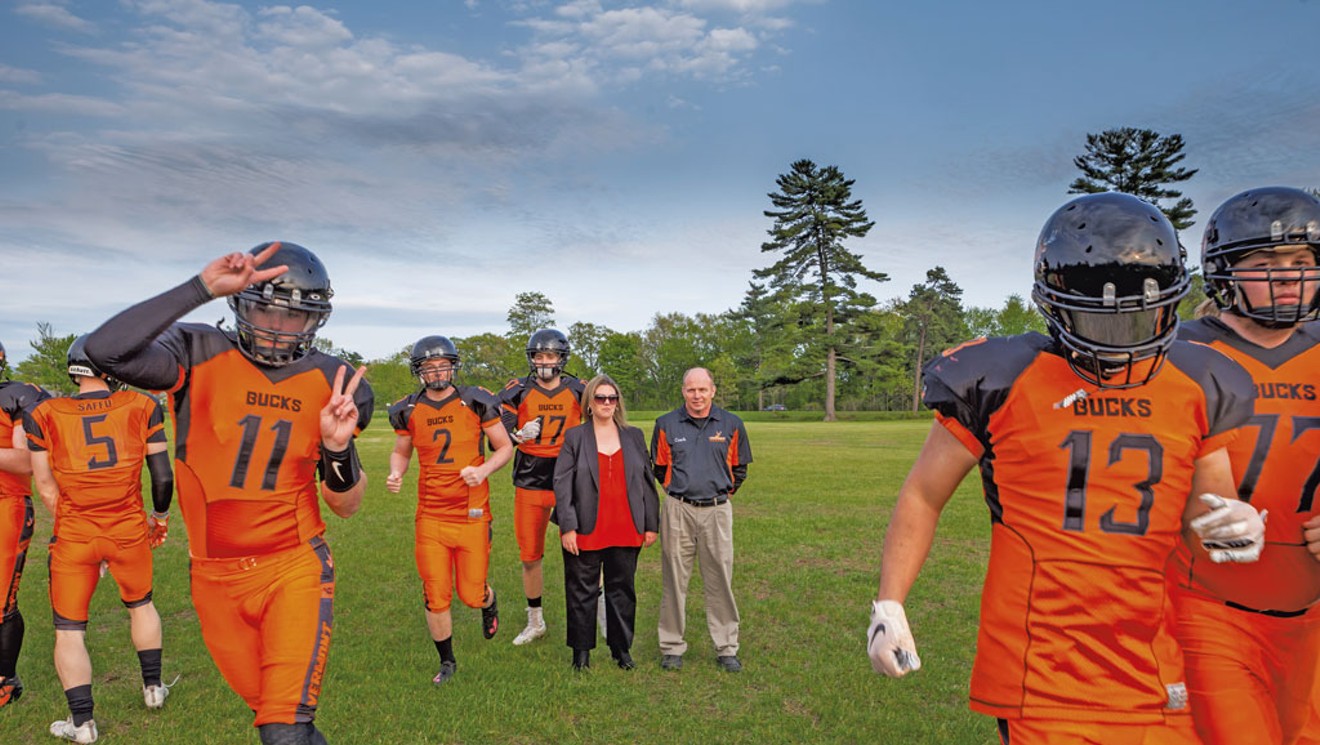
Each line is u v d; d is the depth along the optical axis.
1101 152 57.84
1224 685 2.95
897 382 70.75
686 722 4.77
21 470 4.90
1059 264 2.11
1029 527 2.22
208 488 3.17
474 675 5.57
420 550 5.74
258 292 3.03
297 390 3.27
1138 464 2.13
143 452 5.03
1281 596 2.99
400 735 4.60
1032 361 2.25
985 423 2.29
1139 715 2.14
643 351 105.69
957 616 6.73
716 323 107.12
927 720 4.75
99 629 6.67
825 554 9.13
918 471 2.46
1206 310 3.41
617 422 5.90
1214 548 2.17
